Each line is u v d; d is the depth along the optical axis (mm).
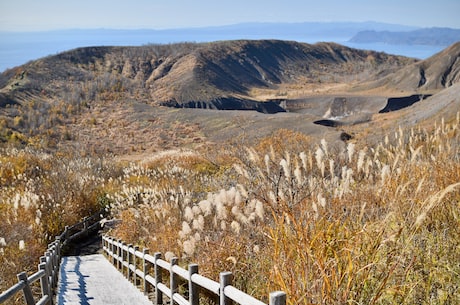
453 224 4230
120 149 83062
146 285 7598
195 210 6922
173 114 107062
